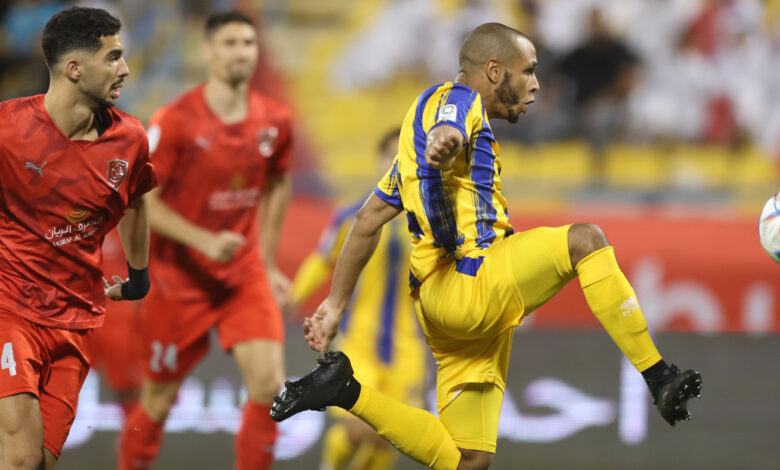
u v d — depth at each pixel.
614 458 22.70
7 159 12.41
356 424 19.69
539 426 24.20
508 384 25.70
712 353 27.66
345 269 13.40
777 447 23.31
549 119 36.94
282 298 20.03
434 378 25.44
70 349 13.27
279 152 19.53
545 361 27.00
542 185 35.06
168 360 19.05
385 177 13.16
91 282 13.36
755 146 37.59
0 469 12.19
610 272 11.84
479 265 12.27
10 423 12.21
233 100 18.92
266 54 40.03
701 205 34.38
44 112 12.52
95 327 13.47
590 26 36.94
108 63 12.41
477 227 12.43
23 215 12.69
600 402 25.05
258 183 19.28
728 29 37.88
